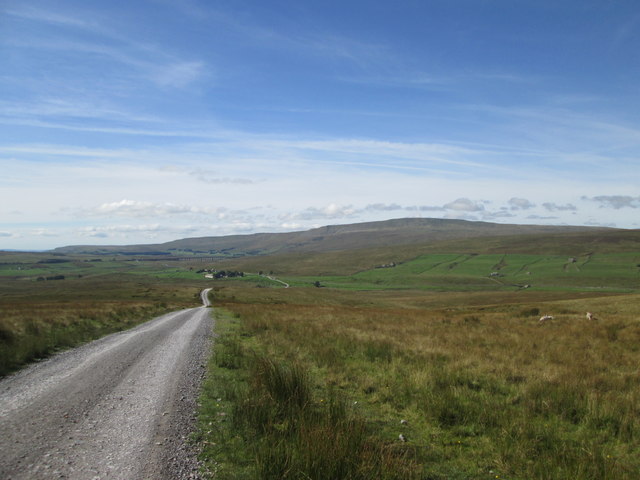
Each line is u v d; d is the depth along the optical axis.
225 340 17.78
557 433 7.29
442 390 9.52
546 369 11.60
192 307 51.47
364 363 13.05
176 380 10.15
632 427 7.31
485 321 27.44
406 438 7.10
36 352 13.39
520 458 6.26
